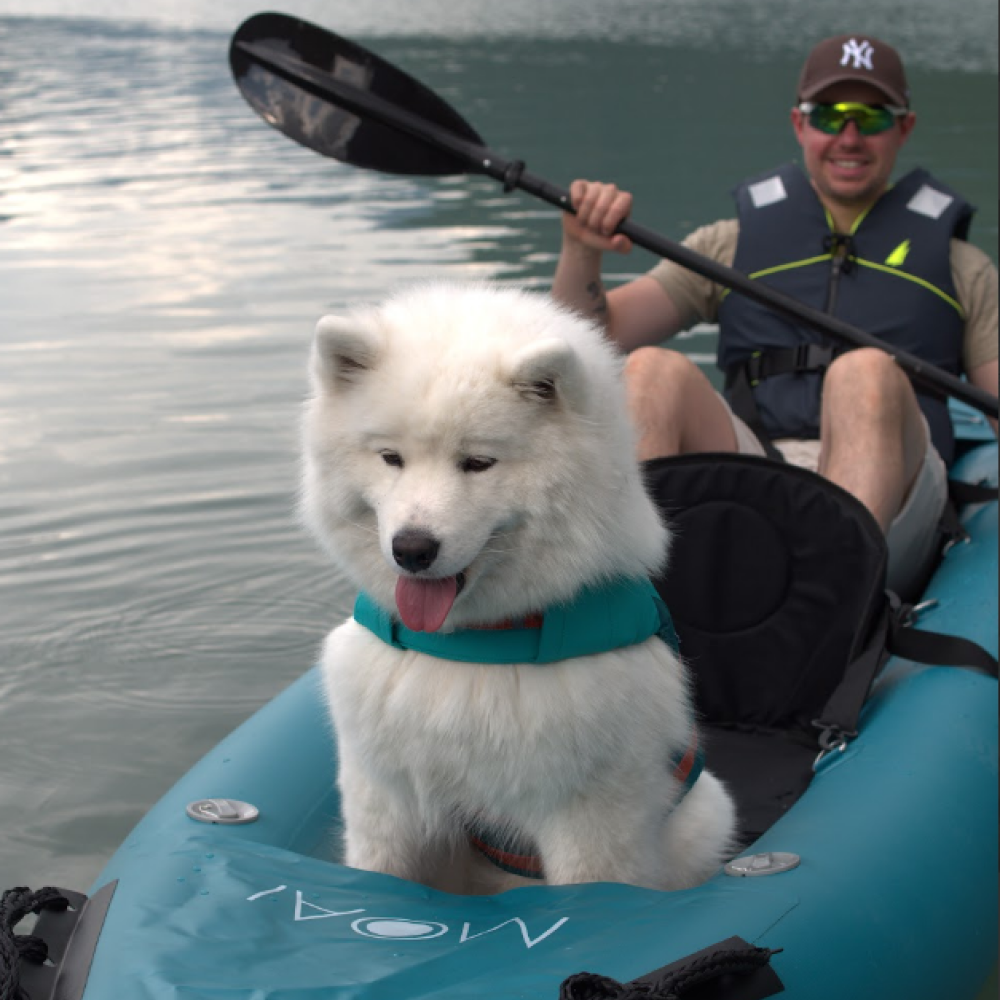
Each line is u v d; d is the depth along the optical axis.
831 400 3.62
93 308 7.16
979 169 10.93
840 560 3.19
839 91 4.27
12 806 3.25
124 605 4.30
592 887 2.25
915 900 2.47
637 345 4.46
